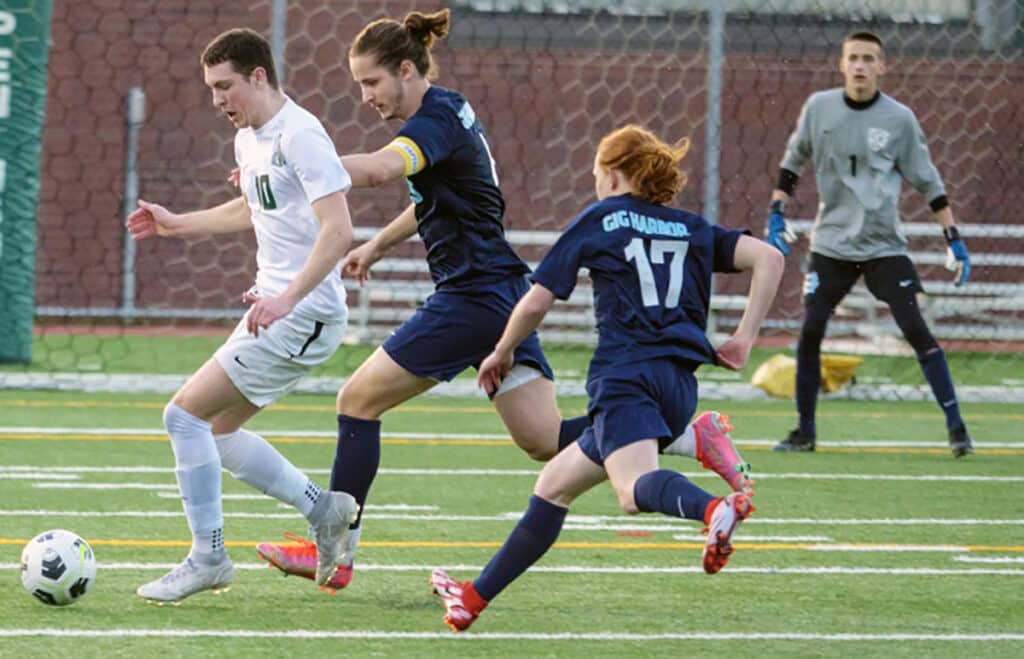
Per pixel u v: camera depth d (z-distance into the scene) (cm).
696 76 6206
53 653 1706
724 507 1612
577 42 6175
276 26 4547
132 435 3484
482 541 2461
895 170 3412
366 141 6069
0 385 4169
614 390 1756
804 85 6184
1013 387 4703
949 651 1811
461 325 2075
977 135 6128
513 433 2131
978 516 2761
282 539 2439
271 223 1959
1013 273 6112
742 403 4362
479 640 1823
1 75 4281
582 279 5569
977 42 6138
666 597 2080
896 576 2245
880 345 5475
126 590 2038
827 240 3428
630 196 1838
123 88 6028
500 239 2116
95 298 6044
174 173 6069
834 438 3741
